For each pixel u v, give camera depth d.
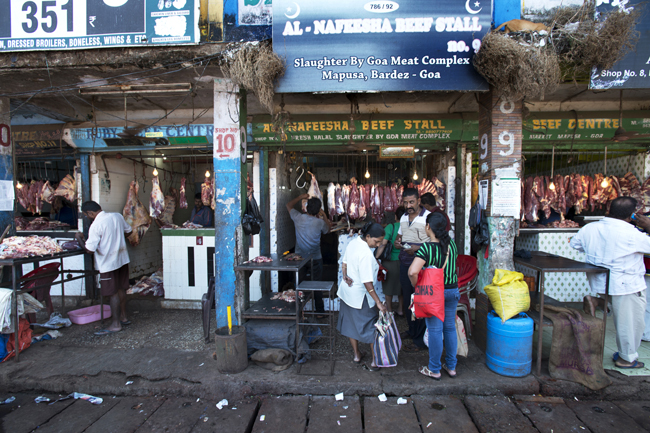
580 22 3.16
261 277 5.30
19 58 3.54
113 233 4.36
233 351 3.24
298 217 4.77
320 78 3.32
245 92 3.96
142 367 3.39
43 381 3.27
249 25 3.38
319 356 3.65
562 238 5.17
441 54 3.27
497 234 3.62
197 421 2.82
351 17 3.25
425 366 3.29
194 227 5.68
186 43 3.41
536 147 5.49
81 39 3.46
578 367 3.09
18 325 3.63
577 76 3.64
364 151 5.62
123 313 4.64
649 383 3.04
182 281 5.43
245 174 3.98
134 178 6.24
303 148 5.40
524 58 3.01
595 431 2.61
